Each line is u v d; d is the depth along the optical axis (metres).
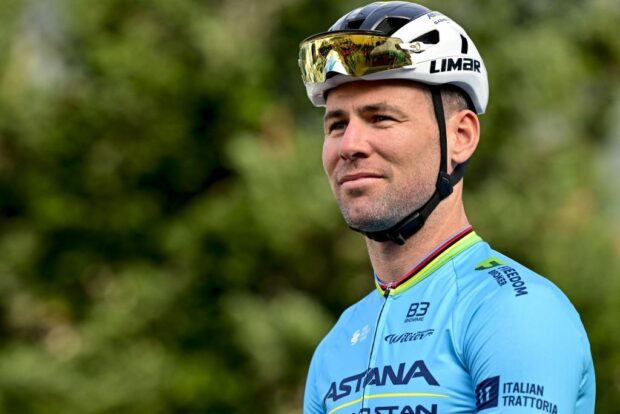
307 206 31.47
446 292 7.64
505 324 6.98
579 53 33.69
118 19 35.81
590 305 31.14
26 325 36.97
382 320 7.93
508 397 6.75
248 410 33.00
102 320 34.41
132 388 33.06
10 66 36.75
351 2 34.91
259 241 32.25
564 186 31.94
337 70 7.79
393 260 8.08
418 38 7.88
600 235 31.56
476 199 31.53
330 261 32.91
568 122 33.38
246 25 35.69
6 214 37.28
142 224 36.12
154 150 35.53
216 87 34.59
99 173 36.31
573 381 6.88
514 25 33.53
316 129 34.28
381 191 7.78
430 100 7.95
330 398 8.06
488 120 31.94
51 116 36.00
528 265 30.91
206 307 34.03
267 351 31.72
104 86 35.47
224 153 35.12
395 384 7.41
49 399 33.31
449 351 7.24
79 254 36.56
